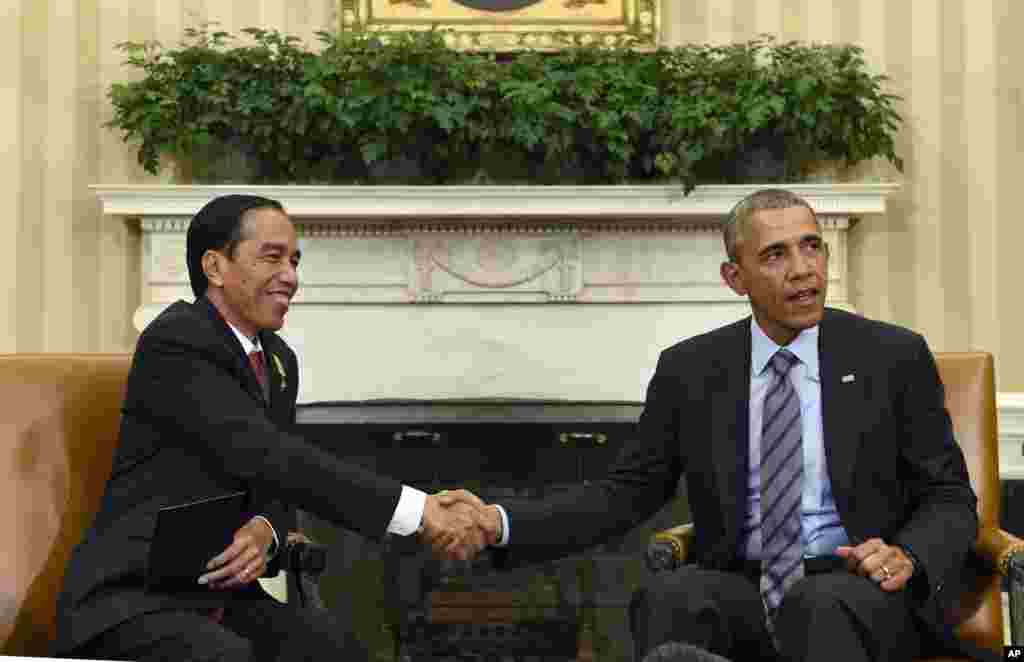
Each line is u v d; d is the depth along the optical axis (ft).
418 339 13.10
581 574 12.91
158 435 7.43
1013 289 14.11
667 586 7.00
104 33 13.85
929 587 6.84
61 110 13.79
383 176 12.96
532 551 7.86
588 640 12.83
